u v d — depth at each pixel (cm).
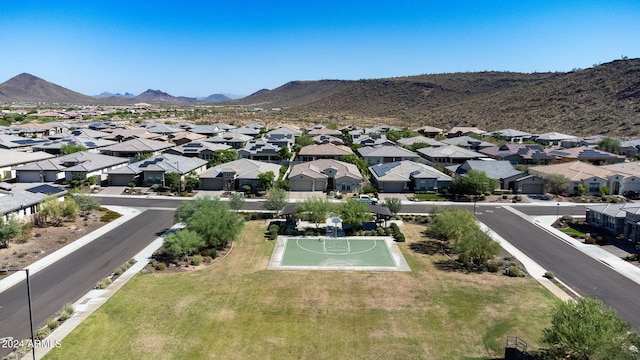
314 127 17525
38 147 11088
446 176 8338
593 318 2725
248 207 7056
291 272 4484
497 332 3372
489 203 7475
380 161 10681
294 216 6000
